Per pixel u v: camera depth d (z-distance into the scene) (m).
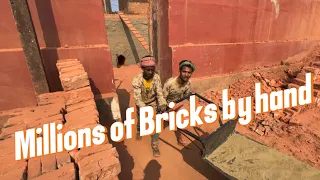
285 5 6.14
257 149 2.84
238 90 5.52
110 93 4.06
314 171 2.43
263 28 5.97
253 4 5.44
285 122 3.97
